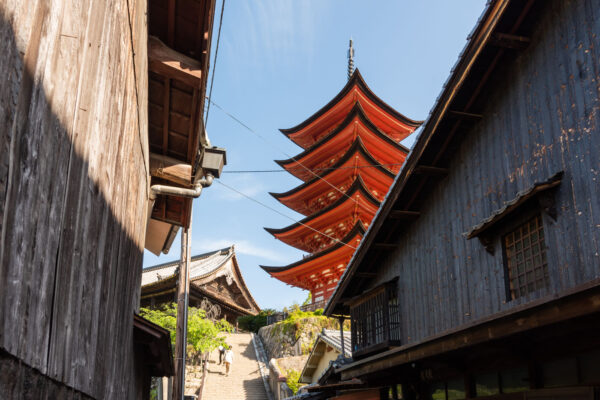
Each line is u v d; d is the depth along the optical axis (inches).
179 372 553.6
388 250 482.6
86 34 127.6
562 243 267.4
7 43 77.1
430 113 367.2
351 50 1755.7
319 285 1423.5
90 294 151.6
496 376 312.3
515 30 313.6
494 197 337.7
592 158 252.8
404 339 445.1
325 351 919.0
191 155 392.8
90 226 147.1
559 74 283.9
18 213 85.1
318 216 1326.3
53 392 115.6
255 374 1226.6
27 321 92.7
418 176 408.2
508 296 311.4
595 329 219.1
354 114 1280.8
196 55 323.0
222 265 1697.8
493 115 345.7
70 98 116.6
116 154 192.2
